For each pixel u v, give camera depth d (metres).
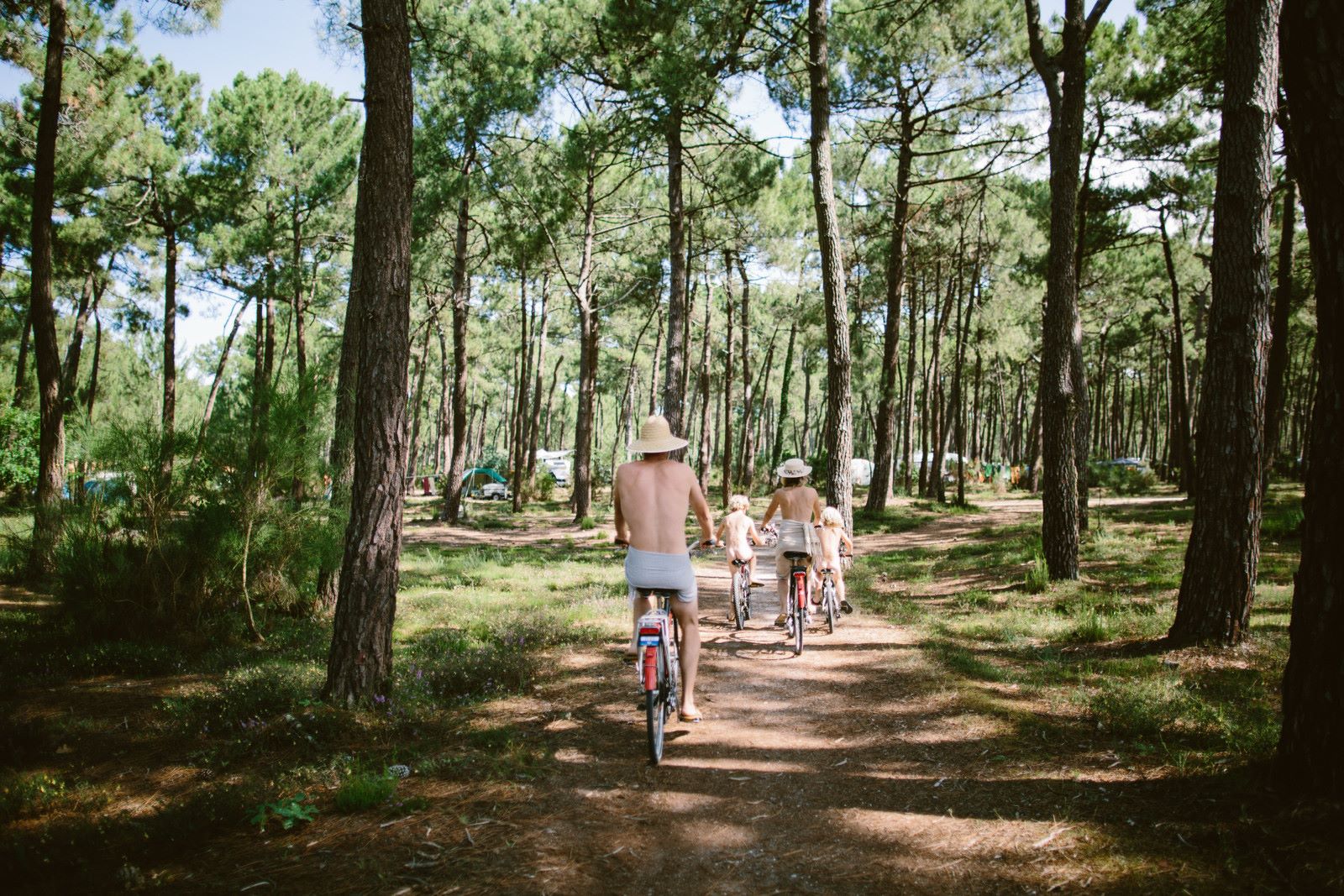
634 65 16.91
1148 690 5.47
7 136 16.86
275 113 25.39
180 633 8.15
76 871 3.44
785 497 7.97
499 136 19.80
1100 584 10.05
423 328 36.94
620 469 5.21
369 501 5.64
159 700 6.21
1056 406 10.54
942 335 32.09
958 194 25.42
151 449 8.52
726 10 13.93
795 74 15.33
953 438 68.00
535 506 35.91
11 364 32.12
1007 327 29.30
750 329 40.59
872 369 40.41
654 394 36.00
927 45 18.41
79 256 23.70
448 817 3.87
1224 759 4.21
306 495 9.09
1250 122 6.43
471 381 52.19
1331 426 3.47
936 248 28.41
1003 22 17.80
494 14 19.27
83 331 26.80
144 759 4.94
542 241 23.52
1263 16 6.45
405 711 5.40
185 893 3.20
